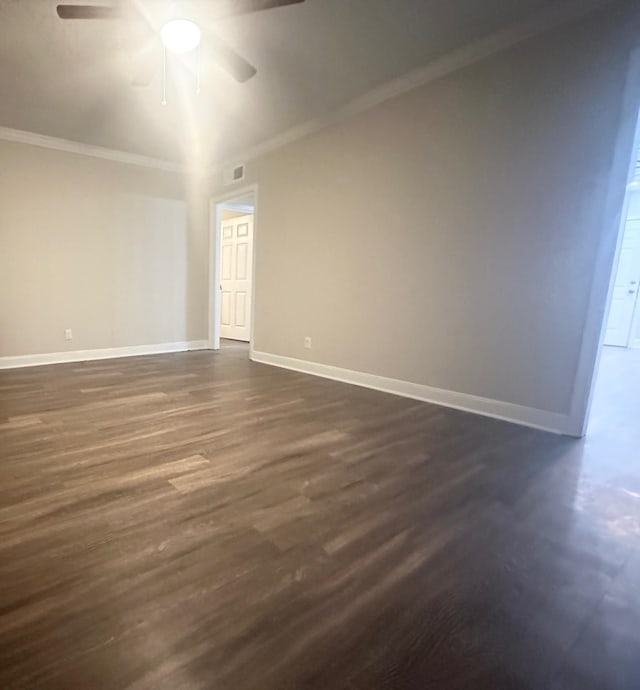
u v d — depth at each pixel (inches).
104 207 179.2
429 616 41.2
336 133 142.8
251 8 80.4
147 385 133.4
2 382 134.3
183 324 210.7
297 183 159.2
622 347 256.7
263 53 105.9
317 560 49.3
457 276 113.7
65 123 148.7
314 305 157.0
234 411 107.3
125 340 191.9
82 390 125.0
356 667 35.3
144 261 193.6
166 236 199.2
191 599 42.4
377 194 132.0
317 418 103.6
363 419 103.7
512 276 103.0
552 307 96.8
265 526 56.0
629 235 253.4
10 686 32.5
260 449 82.5
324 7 88.5
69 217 170.4
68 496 62.2
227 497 63.4
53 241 167.3
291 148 160.1
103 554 49.1
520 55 98.0
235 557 49.4
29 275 162.9
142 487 65.6
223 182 199.2
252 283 185.0
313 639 38.0
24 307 162.9
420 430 96.7
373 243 134.6
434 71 112.9
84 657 35.3
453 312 115.3
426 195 119.0
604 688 34.1
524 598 44.1
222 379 145.5
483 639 38.7
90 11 79.1
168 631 38.3
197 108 137.4
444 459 80.1
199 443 84.6
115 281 185.6
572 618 41.6
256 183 178.4
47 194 164.2
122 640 37.2
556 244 95.3
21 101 131.7
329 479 70.4
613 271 88.8
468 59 106.3
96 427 92.2
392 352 131.6
